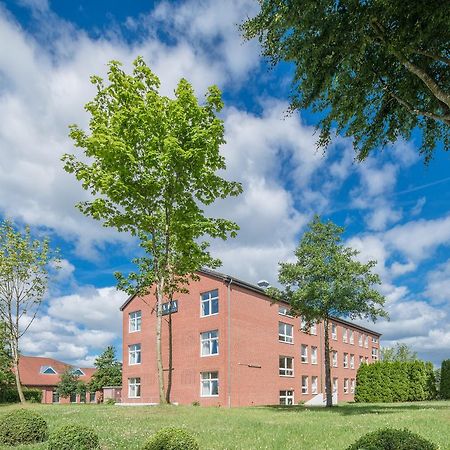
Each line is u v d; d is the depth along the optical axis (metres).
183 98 20.20
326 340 30.34
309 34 9.45
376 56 10.40
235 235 22.12
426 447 6.85
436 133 11.94
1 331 34.22
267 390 38.38
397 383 44.53
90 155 20.66
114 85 20.67
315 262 27.88
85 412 19.77
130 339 44.22
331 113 11.18
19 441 12.42
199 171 20.30
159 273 21.67
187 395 36.91
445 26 8.96
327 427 15.52
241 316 37.16
